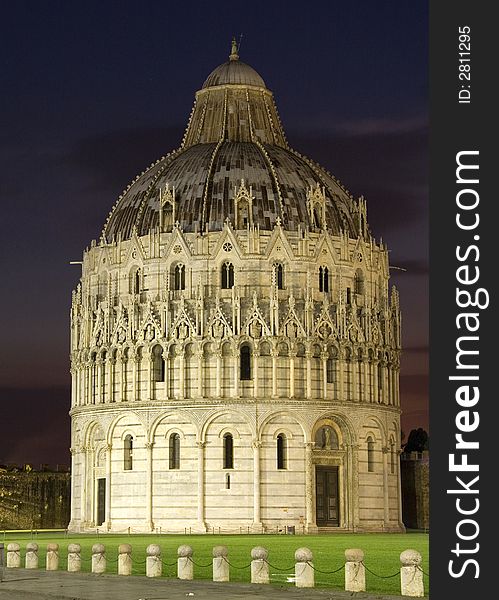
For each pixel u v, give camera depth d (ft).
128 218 536.83
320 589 203.10
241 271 507.71
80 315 546.67
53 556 258.16
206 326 504.43
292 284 510.58
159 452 505.66
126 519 510.17
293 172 535.60
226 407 497.87
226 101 562.66
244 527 492.95
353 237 536.01
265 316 504.43
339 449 512.63
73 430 546.26
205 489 497.05
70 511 586.86
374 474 520.83
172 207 521.65
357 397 515.91
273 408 498.69
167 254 513.86
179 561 230.27
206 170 529.86
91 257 542.98
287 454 500.33
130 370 513.86
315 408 503.61
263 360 501.97
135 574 244.22
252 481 495.82
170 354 506.48
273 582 218.18
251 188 520.01
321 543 375.04
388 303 545.85
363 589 197.98
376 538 427.74
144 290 517.96
